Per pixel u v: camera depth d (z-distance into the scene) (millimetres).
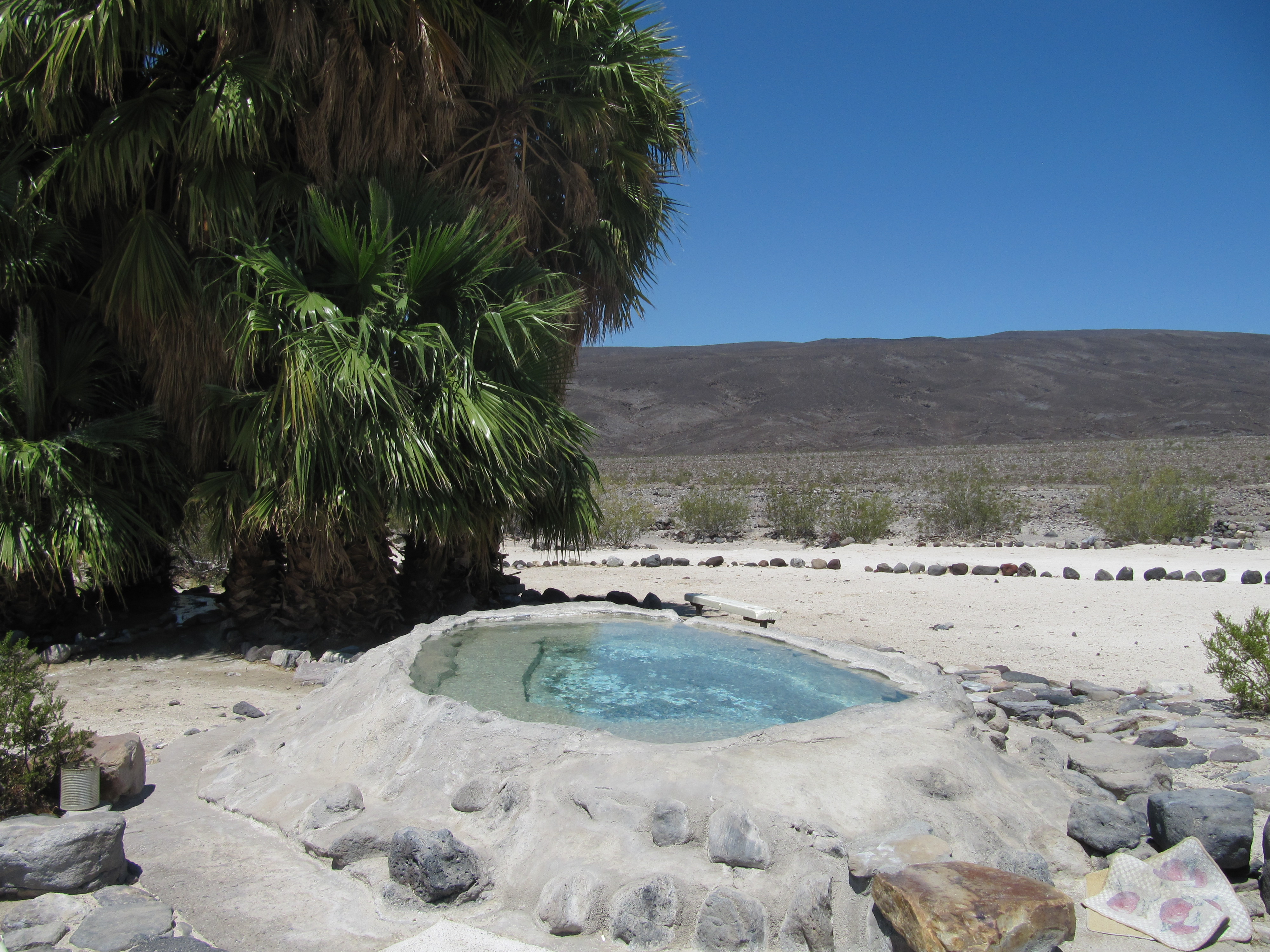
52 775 3711
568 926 2818
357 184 6617
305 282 6332
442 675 4555
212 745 4668
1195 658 6980
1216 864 3168
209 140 5871
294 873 3256
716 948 2744
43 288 6742
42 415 6438
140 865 3324
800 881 2857
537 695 4266
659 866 2961
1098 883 3203
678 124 8406
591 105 7234
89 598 7602
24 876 3010
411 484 5980
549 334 6746
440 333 6117
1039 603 9297
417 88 6352
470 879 3033
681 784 3209
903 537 16531
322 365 5711
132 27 5828
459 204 6816
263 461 6043
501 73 6723
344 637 6816
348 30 6047
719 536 16828
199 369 6445
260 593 7121
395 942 2811
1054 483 29000
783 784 3236
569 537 7305
